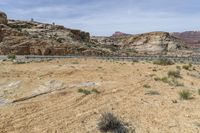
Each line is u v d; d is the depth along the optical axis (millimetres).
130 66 30656
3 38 70125
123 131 9211
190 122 10383
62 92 15273
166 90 16484
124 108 12133
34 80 19594
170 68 27938
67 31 101125
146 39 174500
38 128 9484
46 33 90062
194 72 26938
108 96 14523
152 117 10914
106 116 9820
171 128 9719
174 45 167250
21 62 33969
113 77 21719
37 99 13805
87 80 19953
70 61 36844
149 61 41062
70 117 10719
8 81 19062
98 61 38094
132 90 16297
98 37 172250
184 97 14320
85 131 9273
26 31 83250
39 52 68312
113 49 108625
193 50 167500
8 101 13281
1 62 34188
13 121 10125
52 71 24500
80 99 13688
